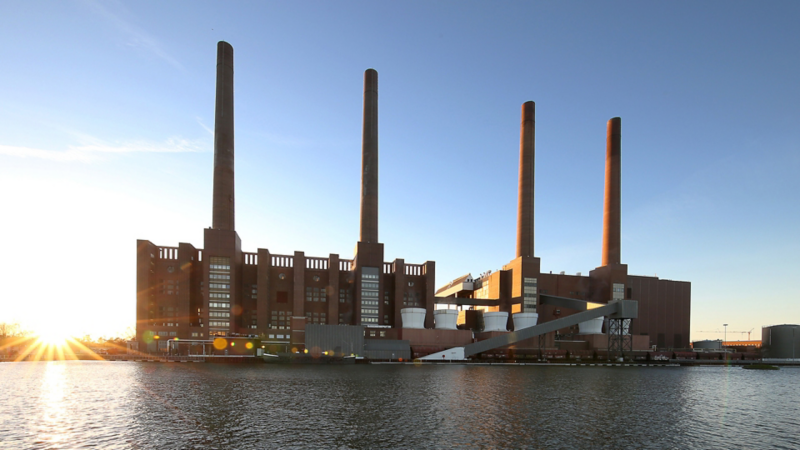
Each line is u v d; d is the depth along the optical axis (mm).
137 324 143750
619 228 199125
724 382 89375
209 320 145625
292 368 105375
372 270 166500
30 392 60781
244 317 159500
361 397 57906
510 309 183500
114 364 115875
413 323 153750
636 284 196250
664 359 150375
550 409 51312
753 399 64688
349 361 125500
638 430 41969
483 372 100500
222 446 34438
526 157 194500
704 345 199000
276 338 158625
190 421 42562
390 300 173125
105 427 40094
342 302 170250
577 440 37812
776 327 191125
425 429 40406
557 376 92812
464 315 194125
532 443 36562
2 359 135000
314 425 41312
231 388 65125
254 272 162125
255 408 49156
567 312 190125
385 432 39125
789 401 63344
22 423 41656
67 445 34625
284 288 163375
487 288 199625
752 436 41000
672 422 46031
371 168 183625
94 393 59625
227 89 167625
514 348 152250
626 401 58781
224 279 148375
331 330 132875
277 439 36469
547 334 163000
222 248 149375
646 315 195625
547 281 194000
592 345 167000
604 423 44469
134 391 61562
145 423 41625
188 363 120375
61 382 72062
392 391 63906
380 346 136375
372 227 180250
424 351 141625
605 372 108188
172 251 155750
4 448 33875
